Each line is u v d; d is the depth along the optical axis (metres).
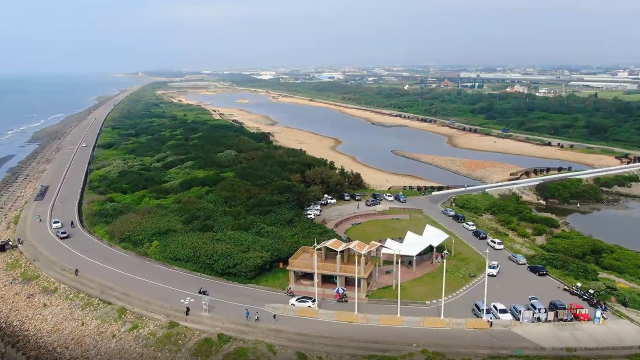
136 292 73.06
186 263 82.44
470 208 122.94
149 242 90.81
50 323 68.25
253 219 100.75
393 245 81.19
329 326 63.06
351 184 139.75
